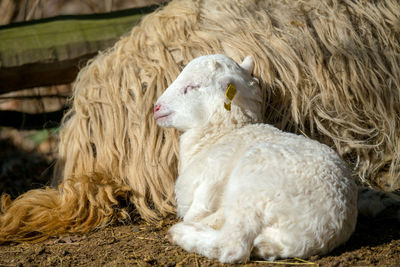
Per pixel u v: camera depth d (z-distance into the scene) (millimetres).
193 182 3395
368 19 4695
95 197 4035
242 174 3076
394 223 3777
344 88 4387
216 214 3260
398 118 4613
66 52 5723
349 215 3102
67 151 4516
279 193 2971
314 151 3213
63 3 8938
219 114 3572
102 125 4371
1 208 4215
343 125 4402
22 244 3754
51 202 4094
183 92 3607
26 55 5566
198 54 4395
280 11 4672
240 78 3617
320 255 3082
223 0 4832
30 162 6469
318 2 4707
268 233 2988
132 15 6277
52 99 7020
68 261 3301
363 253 3162
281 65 4324
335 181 3074
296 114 4250
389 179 4555
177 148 4164
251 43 4395
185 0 5039
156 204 4172
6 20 8430
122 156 4250
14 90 5793
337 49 4461
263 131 3516
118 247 3494
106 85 4438
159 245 3469
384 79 4570
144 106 4242
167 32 4578
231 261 2969
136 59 4469
